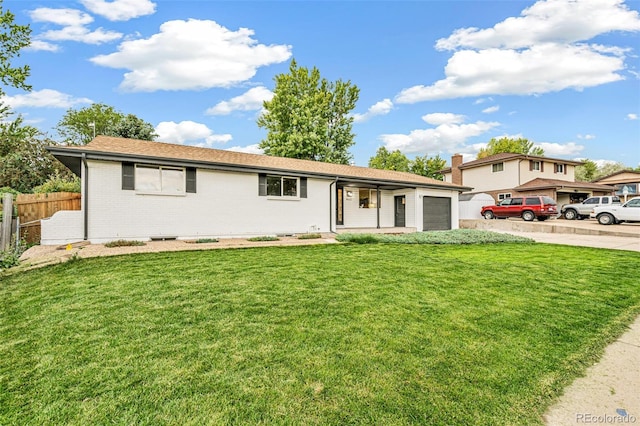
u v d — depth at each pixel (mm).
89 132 33500
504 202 23453
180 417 1984
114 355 2756
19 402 2133
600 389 2389
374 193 17172
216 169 11062
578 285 5320
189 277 5395
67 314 3709
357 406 2100
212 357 2719
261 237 11258
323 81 31250
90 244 9086
